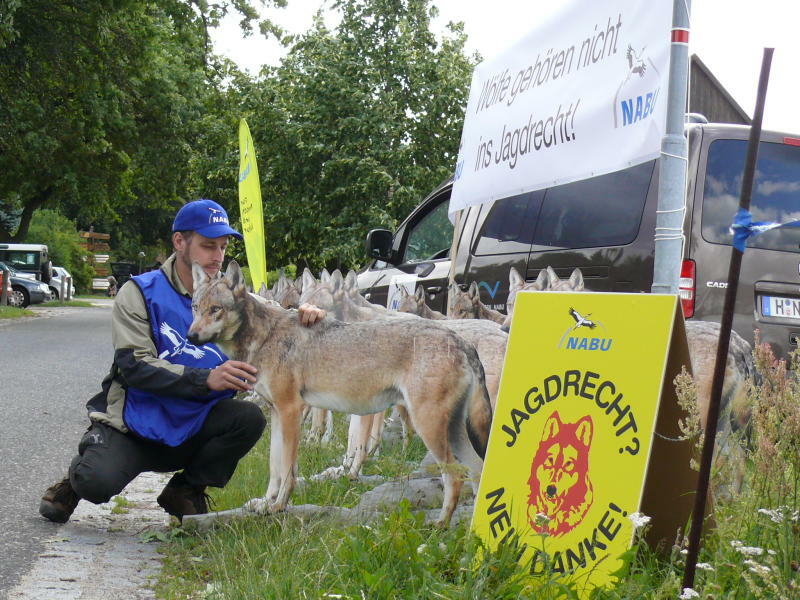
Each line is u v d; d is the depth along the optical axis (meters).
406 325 4.44
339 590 3.29
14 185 32.06
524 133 5.37
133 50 27.27
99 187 32.62
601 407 3.42
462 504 4.72
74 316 29.31
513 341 3.84
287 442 4.54
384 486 4.87
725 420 4.71
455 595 3.12
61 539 4.55
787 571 3.09
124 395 4.80
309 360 4.48
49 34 25.41
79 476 4.66
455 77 18.48
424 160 18.75
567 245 6.85
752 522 3.57
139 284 4.77
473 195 6.05
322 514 4.52
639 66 4.23
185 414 4.75
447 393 4.28
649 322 3.37
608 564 3.21
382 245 9.77
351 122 18.34
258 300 4.63
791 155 6.32
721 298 6.05
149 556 4.31
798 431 3.38
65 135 27.98
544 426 3.59
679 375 3.19
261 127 19.55
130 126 29.62
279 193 19.89
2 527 4.76
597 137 4.59
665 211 4.02
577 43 4.88
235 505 5.10
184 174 32.03
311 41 19.30
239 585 3.50
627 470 3.26
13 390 10.66
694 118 6.49
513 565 3.32
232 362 4.48
